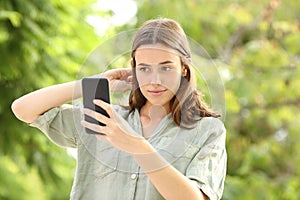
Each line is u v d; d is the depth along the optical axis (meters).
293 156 9.50
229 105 8.77
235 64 9.24
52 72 6.55
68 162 7.02
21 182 6.88
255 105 9.44
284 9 9.87
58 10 6.46
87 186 2.60
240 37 10.13
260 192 8.95
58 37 6.46
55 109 2.70
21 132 6.71
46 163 6.93
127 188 2.54
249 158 9.09
